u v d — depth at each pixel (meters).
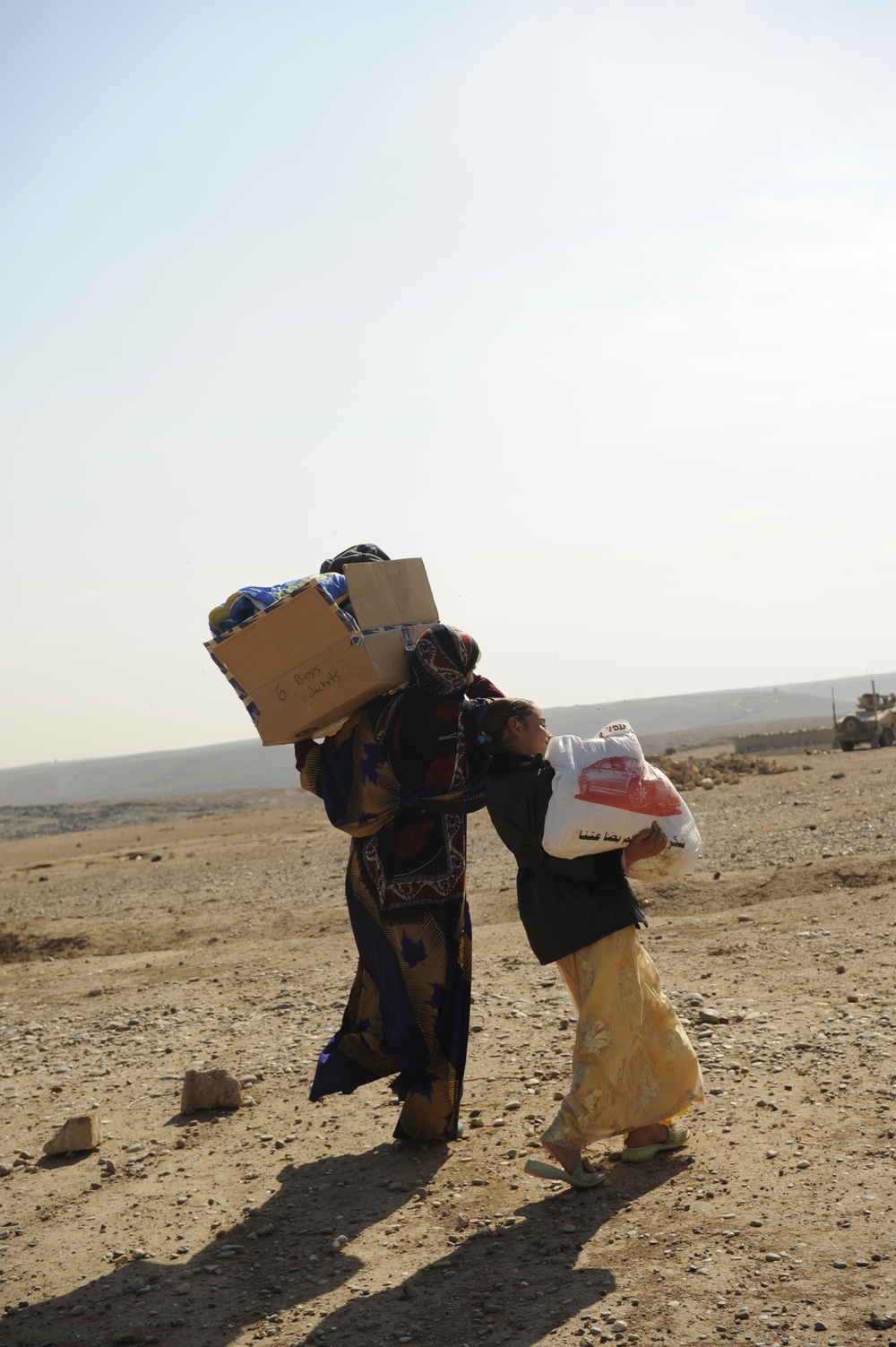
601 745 4.56
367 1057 5.55
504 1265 4.02
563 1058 6.42
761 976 7.71
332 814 5.47
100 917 16.30
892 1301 3.38
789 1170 4.42
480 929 11.09
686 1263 3.81
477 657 5.23
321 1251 4.38
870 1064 5.55
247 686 5.06
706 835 16.61
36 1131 6.41
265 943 12.37
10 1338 3.98
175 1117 6.38
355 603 5.06
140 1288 4.25
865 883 10.84
